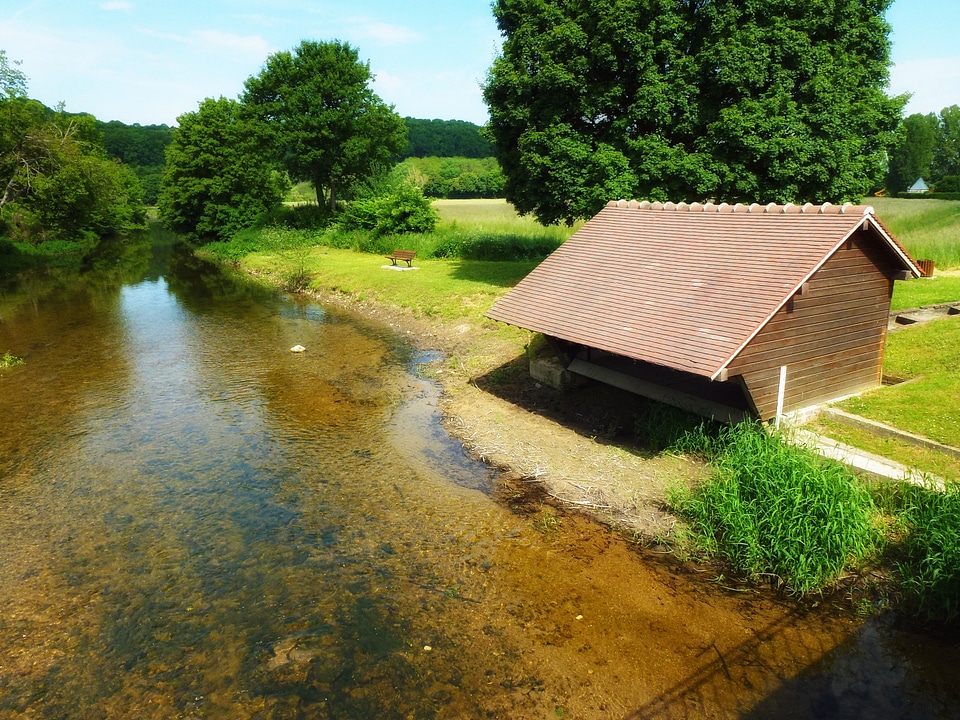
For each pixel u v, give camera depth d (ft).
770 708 20.16
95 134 204.13
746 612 24.70
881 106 60.23
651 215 45.68
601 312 38.52
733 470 29.68
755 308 31.99
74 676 22.24
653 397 39.11
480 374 52.70
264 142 148.36
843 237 32.76
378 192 152.66
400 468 37.65
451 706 20.58
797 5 55.72
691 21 59.47
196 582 27.37
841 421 35.12
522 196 69.10
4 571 28.25
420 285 82.07
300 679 21.85
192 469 37.88
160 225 270.87
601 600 25.63
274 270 113.09
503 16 69.87
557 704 20.61
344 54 144.87
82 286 105.91
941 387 37.50
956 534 24.02
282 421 45.14
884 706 20.10
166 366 58.44
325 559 28.91
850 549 25.89
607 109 61.98
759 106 54.90
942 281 67.05
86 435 42.91
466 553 29.09
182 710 20.66
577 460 36.88
